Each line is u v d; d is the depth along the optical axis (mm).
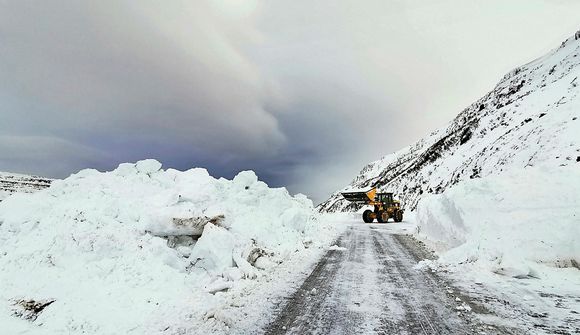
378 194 26469
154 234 6543
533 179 9844
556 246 7746
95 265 5273
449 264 8406
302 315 4809
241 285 6043
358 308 5145
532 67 86000
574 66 60531
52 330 3971
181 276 5926
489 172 39531
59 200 6828
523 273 7070
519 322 4617
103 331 4016
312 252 10273
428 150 100438
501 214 9148
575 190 8672
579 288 6277
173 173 9070
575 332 4273
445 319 4715
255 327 4344
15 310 4262
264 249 8383
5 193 8477
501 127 59031
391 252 10656
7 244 5508
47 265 5086
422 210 15078
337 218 31625
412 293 5992
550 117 34312
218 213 7312
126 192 7730
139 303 4797
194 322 4367
